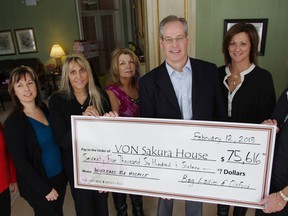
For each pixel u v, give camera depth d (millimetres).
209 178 1513
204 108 1568
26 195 1746
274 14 2605
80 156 1647
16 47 7230
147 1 2725
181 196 1574
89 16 7551
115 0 8016
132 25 8078
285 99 1409
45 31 7168
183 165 1533
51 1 6949
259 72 1787
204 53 2816
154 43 2832
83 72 1669
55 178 1780
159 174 1578
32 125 1654
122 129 1563
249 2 2609
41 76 7086
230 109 1859
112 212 2469
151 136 1538
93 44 7121
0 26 7059
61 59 7285
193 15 2707
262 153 1406
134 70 2084
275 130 1360
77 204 1837
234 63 1848
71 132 1637
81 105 1728
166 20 1460
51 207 1794
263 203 1431
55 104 1670
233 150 1445
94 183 1676
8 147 1608
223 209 2137
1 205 1762
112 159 1618
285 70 2740
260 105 1797
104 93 1879
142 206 2406
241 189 1476
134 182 1624
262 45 2691
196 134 1479
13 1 6883
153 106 1628
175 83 1579
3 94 6500
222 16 2691
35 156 1649
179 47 1456
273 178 1427
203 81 1567
